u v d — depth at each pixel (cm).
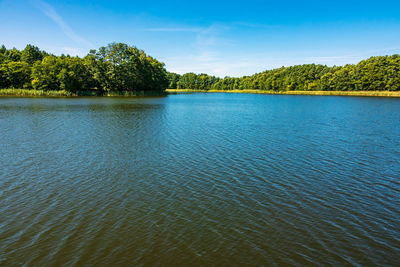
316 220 1105
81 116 4012
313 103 7750
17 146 2166
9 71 9669
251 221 1083
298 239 966
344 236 992
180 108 5859
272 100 9494
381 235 1005
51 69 9631
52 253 861
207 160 1883
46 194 1298
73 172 1603
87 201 1230
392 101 8362
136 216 1101
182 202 1237
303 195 1348
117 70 10300
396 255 886
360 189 1436
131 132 2819
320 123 3706
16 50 12962
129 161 1827
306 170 1722
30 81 10169
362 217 1138
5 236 951
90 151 2052
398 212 1187
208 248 897
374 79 11994
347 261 850
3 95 9019
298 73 15688
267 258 852
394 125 3547
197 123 3575
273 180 1538
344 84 13225
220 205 1216
